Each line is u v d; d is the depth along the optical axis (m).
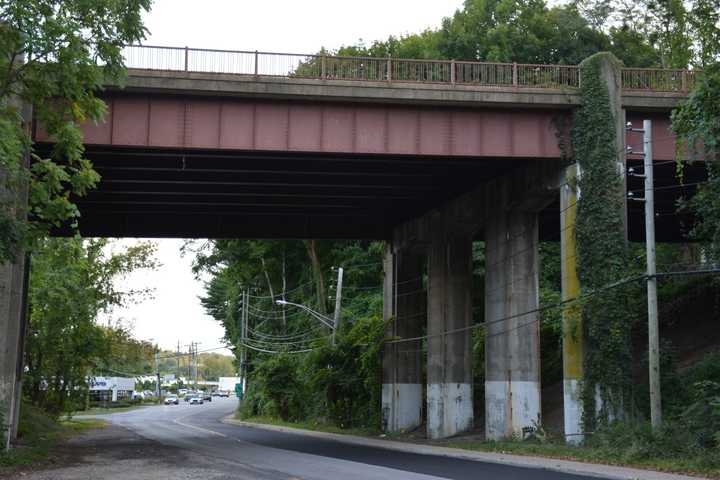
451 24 60.19
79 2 18.09
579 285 28.12
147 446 31.52
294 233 42.69
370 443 34.28
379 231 44.22
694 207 28.88
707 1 27.14
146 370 159.50
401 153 28.56
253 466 21.75
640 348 36.72
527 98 28.77
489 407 32.84
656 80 29.89
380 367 45.59
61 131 18.91
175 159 30.53
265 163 31.30
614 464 21.70
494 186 33.81
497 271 33.22
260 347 72.38
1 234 18.31
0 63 18.42
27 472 19.88
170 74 26.80
